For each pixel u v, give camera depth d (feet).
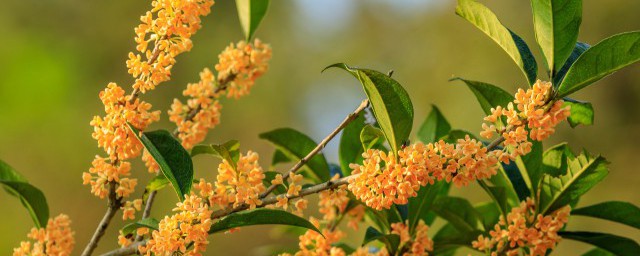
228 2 21.83
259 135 5.91
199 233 5.37
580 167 5.61
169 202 16.76
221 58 5.81
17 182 5.69
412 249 5.68
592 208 5.69
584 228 14.92
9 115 16.84
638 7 17.43
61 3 19.39
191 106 5.78
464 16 5.58
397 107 5.36
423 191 5.73
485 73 17.38
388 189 5.34
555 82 5.49
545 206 5.65
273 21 23.50
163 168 5.44
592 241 5.68
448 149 5.35
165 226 5.38
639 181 15.94
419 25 20.79
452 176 5.38
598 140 16.57
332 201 5.49
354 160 5.92
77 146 17.35
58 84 18.01
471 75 17.58
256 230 18.35
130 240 5.54
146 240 5.51
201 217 5.38
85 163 17.24
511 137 5.34
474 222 5.88
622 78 17.08
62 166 16.98
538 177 5.70
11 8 18.45
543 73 16.57
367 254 5.66
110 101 5.49
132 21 20.27
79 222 16.57
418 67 19.54
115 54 19.84
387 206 5.34
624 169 16.21
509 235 5.59
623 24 17.54
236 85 5.81
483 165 5.34
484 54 17.66
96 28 19.84
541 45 5.50
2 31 18.11
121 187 5.56
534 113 5.33
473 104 16.85
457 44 18.70
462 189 14.52
